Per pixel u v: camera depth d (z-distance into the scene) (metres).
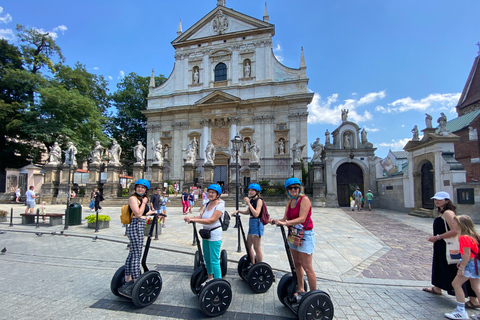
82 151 29.69
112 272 6.32
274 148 32.25
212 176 21.97
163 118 36.28
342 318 4.24
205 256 4.69
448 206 4.86
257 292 5.07
